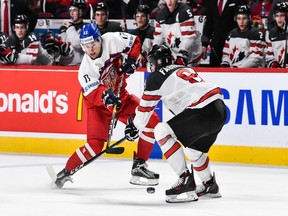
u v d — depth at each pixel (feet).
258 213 44.70
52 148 70.64
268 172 61.11
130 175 59.72
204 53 72.64
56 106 70.13
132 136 49.49
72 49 75.36
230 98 65.51
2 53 74.43
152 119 53.47
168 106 47.80
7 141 71.87
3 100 71.67
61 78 69.72
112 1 75.61
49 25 77.66
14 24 73.97
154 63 47.85
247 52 70.08
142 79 67.36
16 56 74.38
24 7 77.30
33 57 74.38
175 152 47.16
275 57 69.92
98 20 73.20
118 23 73.82
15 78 71.10
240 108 65.26
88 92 53.01
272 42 69.67
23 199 49.47
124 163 65.82
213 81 65.92
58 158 68.28
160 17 71.61
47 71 70.13
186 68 47.83
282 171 61.67
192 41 70.74
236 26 71.36
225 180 57.36
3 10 77.46
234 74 65.21
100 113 53.88
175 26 70.90
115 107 52.26
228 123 65.72
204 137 47.70
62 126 70.08
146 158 54.60
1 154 70.69
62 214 44.29
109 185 55.26
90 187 54.44
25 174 60.08
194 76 47.39
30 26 77.46
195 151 48.37
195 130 46.55
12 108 71.51
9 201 48.67
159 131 47.44
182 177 47.44
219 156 66.28
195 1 73.56
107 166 64.18
